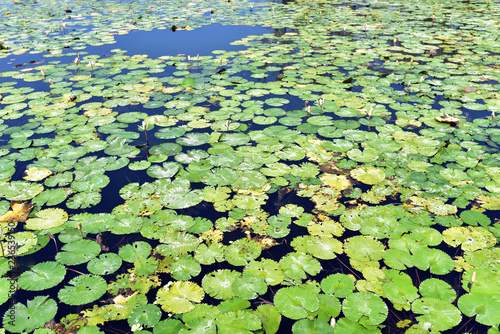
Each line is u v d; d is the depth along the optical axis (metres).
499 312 2.64
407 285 2.90
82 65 8.70
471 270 3.03
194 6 17.61
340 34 11.98
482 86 7.19
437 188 4.10
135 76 7.84
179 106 6.30
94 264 3.12
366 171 4.43
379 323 2.56
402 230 3.49
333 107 6.25
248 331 2.52
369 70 8.28
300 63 8.80
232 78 7.78
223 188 4.15
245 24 13.49
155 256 3.23
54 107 6.27
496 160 4.61
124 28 12.74
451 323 2.56
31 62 8.98
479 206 3.79
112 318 2.66
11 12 16.36
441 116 5.76
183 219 3.68
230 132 5.41
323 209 3.82
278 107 6.32
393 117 5.95
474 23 13.38
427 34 11.72
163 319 2.64
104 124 5.63
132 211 3.77
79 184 4.20
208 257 3.22
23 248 3.28
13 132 5.40
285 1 19.72
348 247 3.31
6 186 4.14
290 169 4.50
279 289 2.88
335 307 2.72
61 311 2.72
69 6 18.16
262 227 3.57
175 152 4.86
